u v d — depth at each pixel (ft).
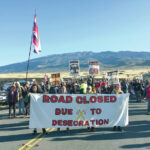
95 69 57.98
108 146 22.79
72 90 53.83
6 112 49.11
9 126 33.68
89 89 32.55
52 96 28.32
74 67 58.18
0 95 59.16
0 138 26.61
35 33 47.70
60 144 23.67
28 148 22.40
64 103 28.50
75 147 22.56
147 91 42.24
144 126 32.17
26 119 39.58
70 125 28.50
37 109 27.99
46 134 28.04
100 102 29.04
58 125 28.32
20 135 27.99
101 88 70.49
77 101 28.73
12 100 40.93
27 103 42.01
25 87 44.57
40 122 27.94
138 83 64.18
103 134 27.91
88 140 25.14
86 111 28.84
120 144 23.43
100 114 29.01
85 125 28.73
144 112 44.80
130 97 79.30
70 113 28.55
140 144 23.38
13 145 23.57
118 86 31.89
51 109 28.30
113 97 29.17
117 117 29.25
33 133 28.12
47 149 22.00
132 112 44.98
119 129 29.71
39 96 28.12
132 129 30.40
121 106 29.27
